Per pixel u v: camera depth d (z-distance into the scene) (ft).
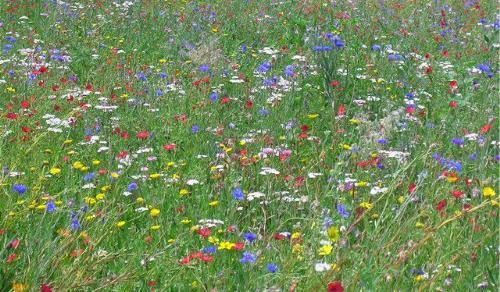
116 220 15.53
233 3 44.98
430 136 20.61
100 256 13.64
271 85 26.73
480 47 33.01
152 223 16.02
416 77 27.81
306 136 20.42
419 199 15.97
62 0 44.01
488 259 12.96
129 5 42.60
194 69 30.14
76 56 32.37
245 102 25.40
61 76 29.17
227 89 28.17
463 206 14.74
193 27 37.81
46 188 18.19
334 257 12.81
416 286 12.33
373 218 15.42
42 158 19.93
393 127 20.98
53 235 15.26
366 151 19.15
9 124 22.31
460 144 19.42
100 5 42.52
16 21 39.04
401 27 38.19
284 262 12.83
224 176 18.45
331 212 15.47
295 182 17.44
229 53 33.91
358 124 22.11
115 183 18.30
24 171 18.62
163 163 20.06
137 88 27.40
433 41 35.37
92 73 30.04
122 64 30.94
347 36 35.86
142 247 14.94
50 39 35.32
